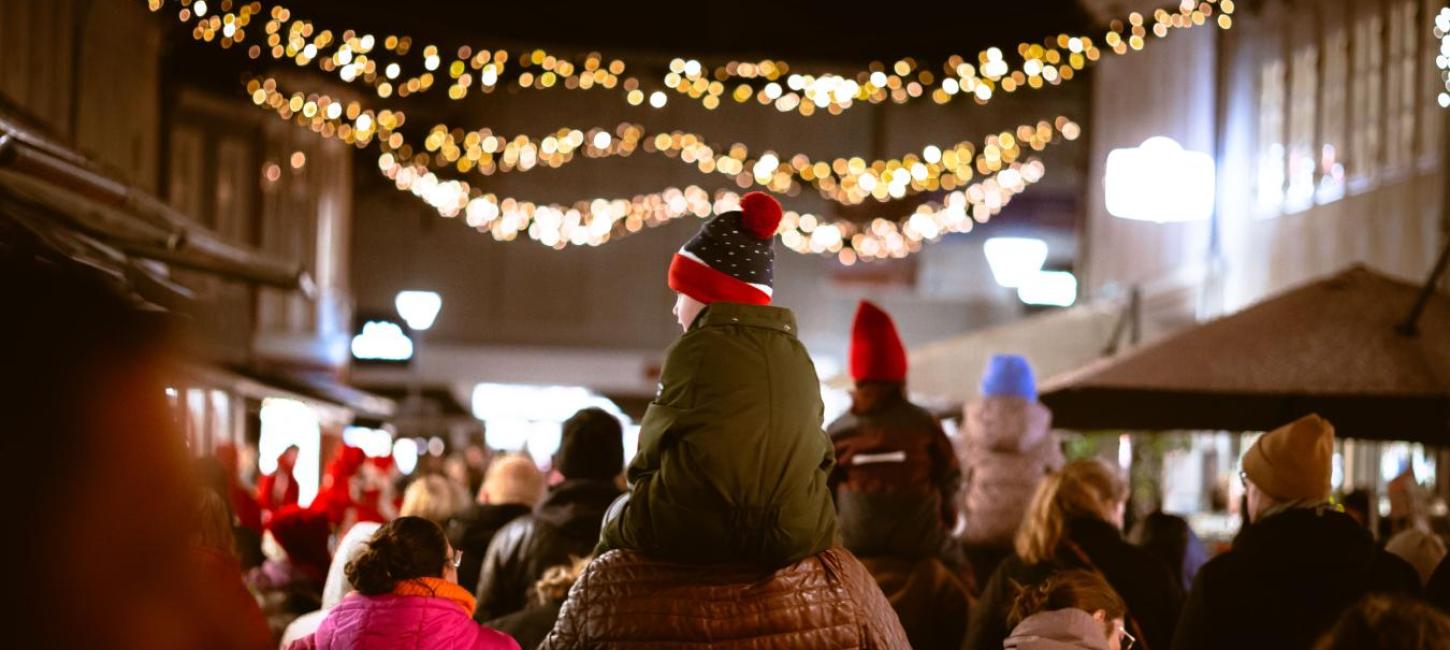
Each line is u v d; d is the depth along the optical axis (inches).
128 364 46.5
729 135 1626.5
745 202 149.5
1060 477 236.2
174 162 1074.1
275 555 383.2
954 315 1630.2
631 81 1428.4
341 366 1330.0
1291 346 330.6
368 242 1635.1
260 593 284.5
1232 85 896.9
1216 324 343.6
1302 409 353.7
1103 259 1103.6
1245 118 879.7
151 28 901.2
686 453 139.1
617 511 147.1
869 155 1612.9
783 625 139.7
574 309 1660.9
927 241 1599.4
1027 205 1515.7
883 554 275.6
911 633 266.1
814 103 1243.2
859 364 283.3
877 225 1550.2
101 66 781.3
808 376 143.6
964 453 336.8
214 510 185.5
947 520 287.3
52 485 45.3
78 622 45.7
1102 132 1121.4
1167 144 938.1
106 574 46.3
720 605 139.0
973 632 231.9
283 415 1106.1
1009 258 1518.2
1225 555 196.4
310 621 218.4
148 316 47.6
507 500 294.5
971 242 1585.9
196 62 1062.4
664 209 1614.2
